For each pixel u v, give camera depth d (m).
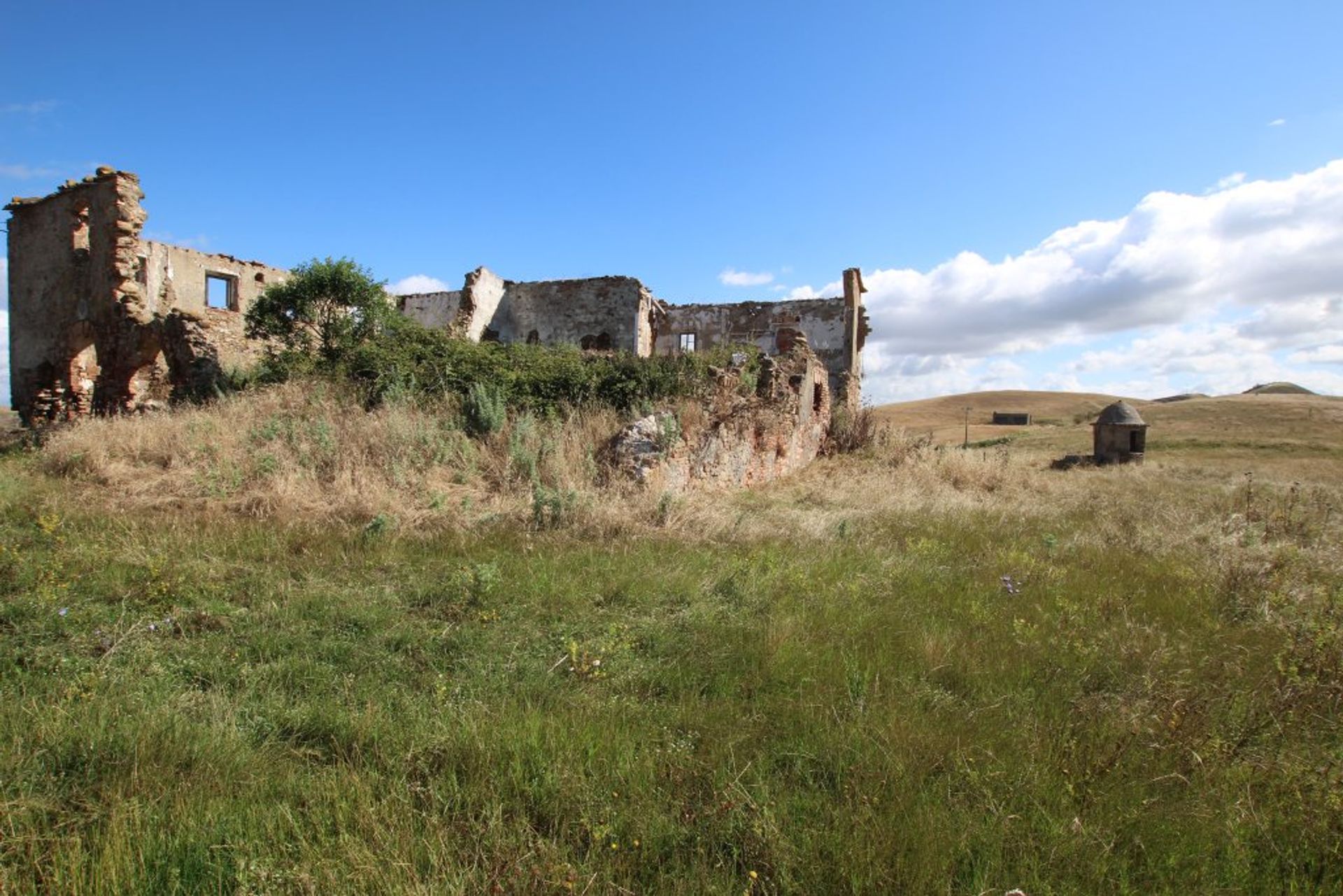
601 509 8.09
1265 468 31.27
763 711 3.68
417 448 10.00
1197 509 12.00
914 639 4.70
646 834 2.63
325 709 3.51
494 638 4.62
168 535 6.49
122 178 17.83
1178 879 2.48
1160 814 2.79
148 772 2.84
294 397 12.64
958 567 7.04
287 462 9.23
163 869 2.36
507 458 9.77
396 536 6.91
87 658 4.03
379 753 3.12
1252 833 2.71
